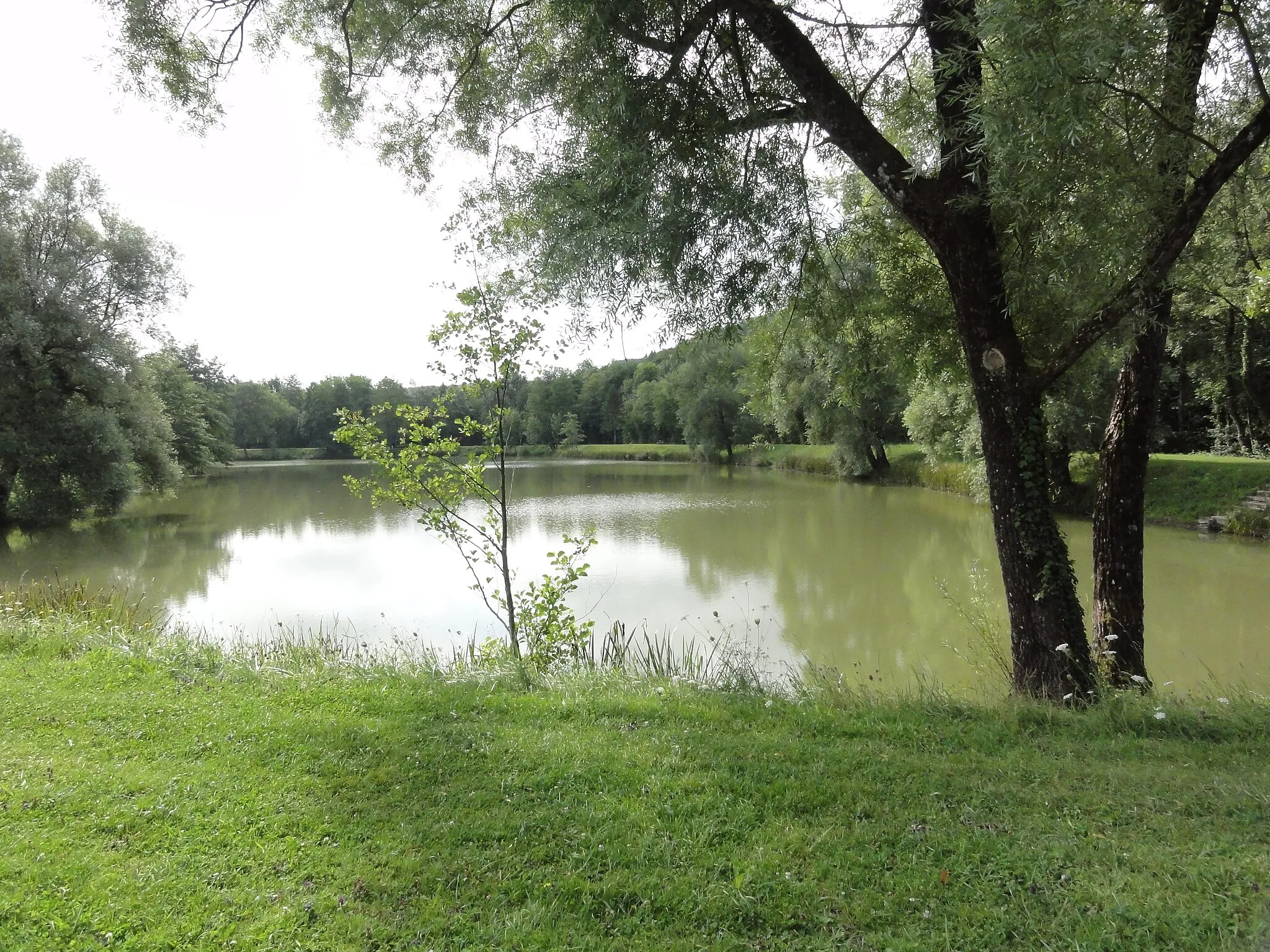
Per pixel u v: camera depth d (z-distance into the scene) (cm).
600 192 581
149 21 611
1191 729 454
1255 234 832
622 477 4572
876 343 809
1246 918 253
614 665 766
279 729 459
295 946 259
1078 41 392
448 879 296
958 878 287
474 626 1195
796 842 314
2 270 2225
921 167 579
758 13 527
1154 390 632
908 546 1822
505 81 695
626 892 285
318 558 1819
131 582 1565
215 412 5194
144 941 260
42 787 370
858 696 571
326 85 717
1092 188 455
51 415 2275
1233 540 1756
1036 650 561
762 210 621
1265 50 491
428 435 808
